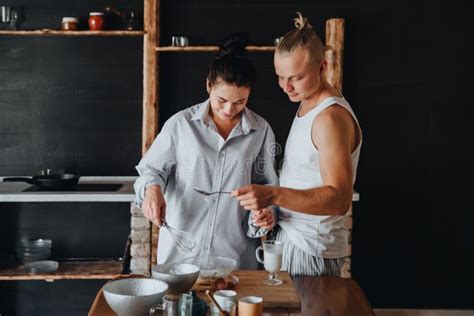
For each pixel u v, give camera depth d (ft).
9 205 13.93
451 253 14.43
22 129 13.82
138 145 13.98
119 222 14.14
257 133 8.71
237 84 7.60
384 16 13.89
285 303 6.98
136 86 13.87
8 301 14.14
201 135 8.55
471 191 14.30
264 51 13.80
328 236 7.97
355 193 12.82
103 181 13.80
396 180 14.24
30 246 13.19
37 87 13.75
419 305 14.49
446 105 14.11
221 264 8.00
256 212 8.02
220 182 8.58
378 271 14.40
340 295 7.36
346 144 7.18
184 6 13.73
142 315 6.35
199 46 13.52
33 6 13.55
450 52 14.01
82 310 14.24
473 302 14.49
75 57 13.75
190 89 13.93
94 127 13.91
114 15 13.58
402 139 14.15
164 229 8.94
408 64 13.99
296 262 8.02
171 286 6.91
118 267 13.46
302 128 7.61
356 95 14.05
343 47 13.51
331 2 13.83
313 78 7.40
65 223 14.05
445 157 14.23
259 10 13.76
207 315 6.55
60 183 12.56
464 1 13.92
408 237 14.35
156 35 13.28
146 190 8.18
